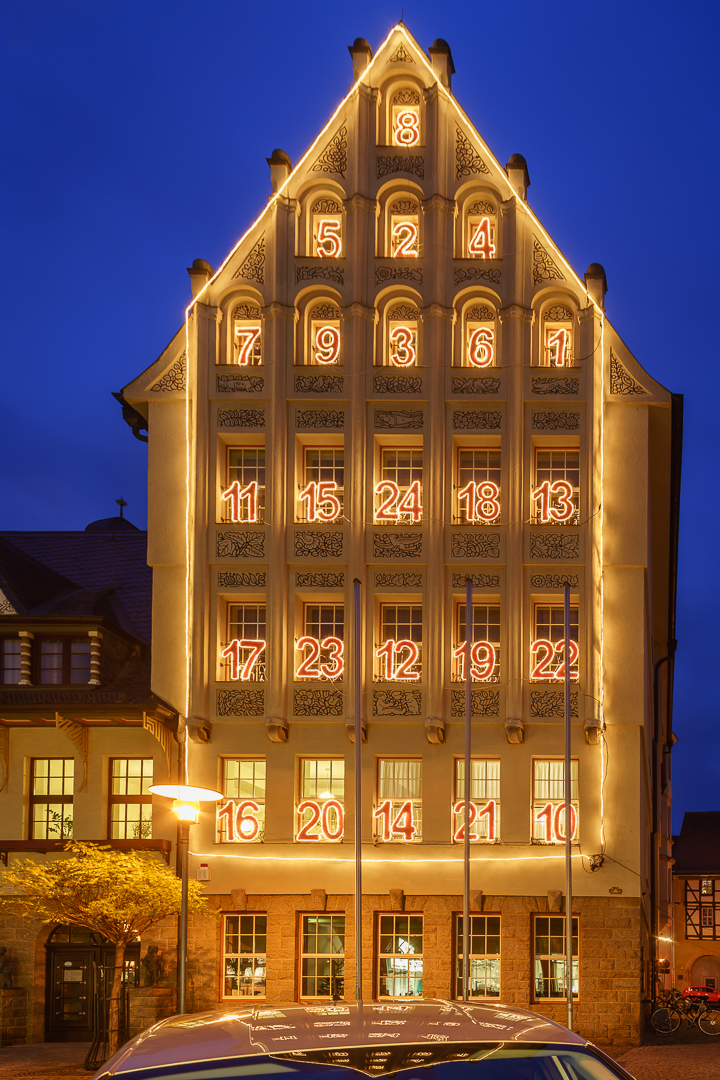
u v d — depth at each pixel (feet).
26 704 105.09
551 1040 16.38
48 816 108.88
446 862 101.24
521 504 104.99
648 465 107.65
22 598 114.32
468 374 107.34
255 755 104.78
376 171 111.75
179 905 89.66
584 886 99.66
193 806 75.00
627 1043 96.32
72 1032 104.63
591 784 101.45
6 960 105.19
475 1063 15.74
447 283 109.19
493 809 102.22
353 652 104.01
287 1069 15.35
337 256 110.42
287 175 112.37
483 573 104.88
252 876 102.53
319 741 104.12
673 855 267.39
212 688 105.40
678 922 263.90
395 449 108.88
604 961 98.32
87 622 108.58
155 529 108.78
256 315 110.73
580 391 106.63
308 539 106.11
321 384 107.86
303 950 102.17
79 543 130.72
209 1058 15.52
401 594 105.09
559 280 108.47
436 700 102.68
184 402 110.63
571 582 104.27
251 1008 18.29
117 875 88.48
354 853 101.55
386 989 100.83
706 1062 82.07
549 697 102.73
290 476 107.14
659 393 106.83
